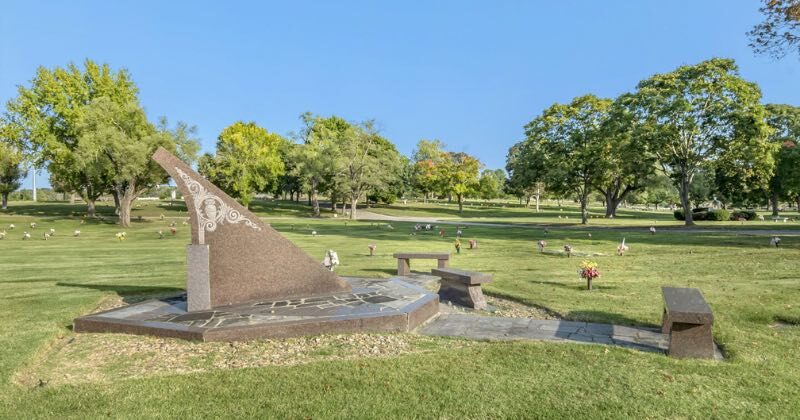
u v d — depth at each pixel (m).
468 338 7.36
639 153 34.75
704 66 32.41
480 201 100.12
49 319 8.39
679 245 21.31
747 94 31.22
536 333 7.67
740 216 44.28
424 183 76.62
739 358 6.21
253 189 60.97
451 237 28.34
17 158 42.84
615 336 7.50
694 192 66.00
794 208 80.81
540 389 5.21
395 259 17.81
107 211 56.00
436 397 5.03
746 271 13.26
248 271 8.76
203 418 4.61
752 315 8.34
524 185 49.75
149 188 41.94
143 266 15.73
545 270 14.78
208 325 7.32
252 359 6.33
